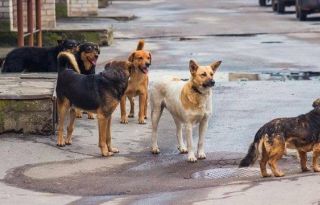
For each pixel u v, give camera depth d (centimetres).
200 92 1325
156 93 1405
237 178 1205
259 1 6228
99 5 6134
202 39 3550
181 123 1413
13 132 1519
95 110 1388
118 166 1322
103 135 1388
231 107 1817
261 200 1020
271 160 1174
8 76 1853
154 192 1128
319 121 1180
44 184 1194
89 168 1302
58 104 1448
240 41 3419
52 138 1501
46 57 2006
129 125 1642
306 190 1057
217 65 1342
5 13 2841
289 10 5588
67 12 4259
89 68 1683
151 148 1438
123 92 1395
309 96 1948
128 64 1395
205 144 1470
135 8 6016
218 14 5231
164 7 6134
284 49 3047
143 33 3841
